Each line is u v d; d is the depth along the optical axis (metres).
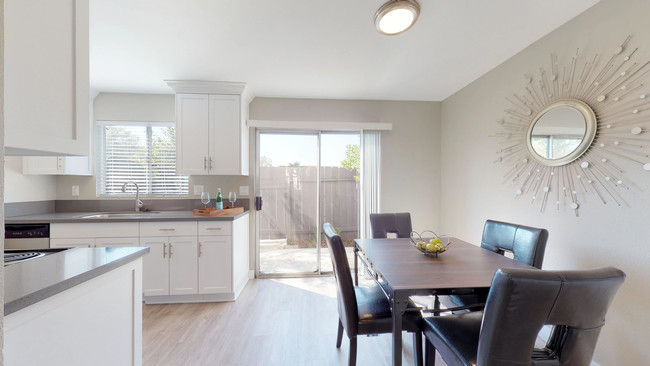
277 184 3.36
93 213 2.85
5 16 0.61
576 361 0.91
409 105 3.42
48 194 2.85
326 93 3.15
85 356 0.87
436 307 1.98
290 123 3.19
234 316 2.29
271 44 2.08
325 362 1.71
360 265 3.40
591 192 1.63
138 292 1.16
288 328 2.10
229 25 1.83
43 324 0.73
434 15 1.73
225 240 2.54
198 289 2.51
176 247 2.48
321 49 2.16
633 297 1.42
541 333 1.99
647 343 1.36
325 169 3.41
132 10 1.66
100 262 0.95
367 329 1.42
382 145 3.40
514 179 2.24
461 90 3.01
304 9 1.67
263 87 2.95
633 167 1.42
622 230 1.47
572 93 1.75
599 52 1.58
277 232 3.37
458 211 3.07
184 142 2.77
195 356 1.77
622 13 1.46
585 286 0.79
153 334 2.02
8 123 0.62
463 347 1.11
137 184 2.95
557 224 1.85
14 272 0.83
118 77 2.65
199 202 3.14
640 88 1.39
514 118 2.24
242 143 2.89
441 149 3.45
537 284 0.78
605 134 1.55
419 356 1.42
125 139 3.08
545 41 1.95
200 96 2.79
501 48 2.14
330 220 3.42
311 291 2.82
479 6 1.65
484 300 1.54
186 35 1.95
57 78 0.76
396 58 2.31
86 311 0.88
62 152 0.79
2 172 0.42
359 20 1.78
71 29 0.82
